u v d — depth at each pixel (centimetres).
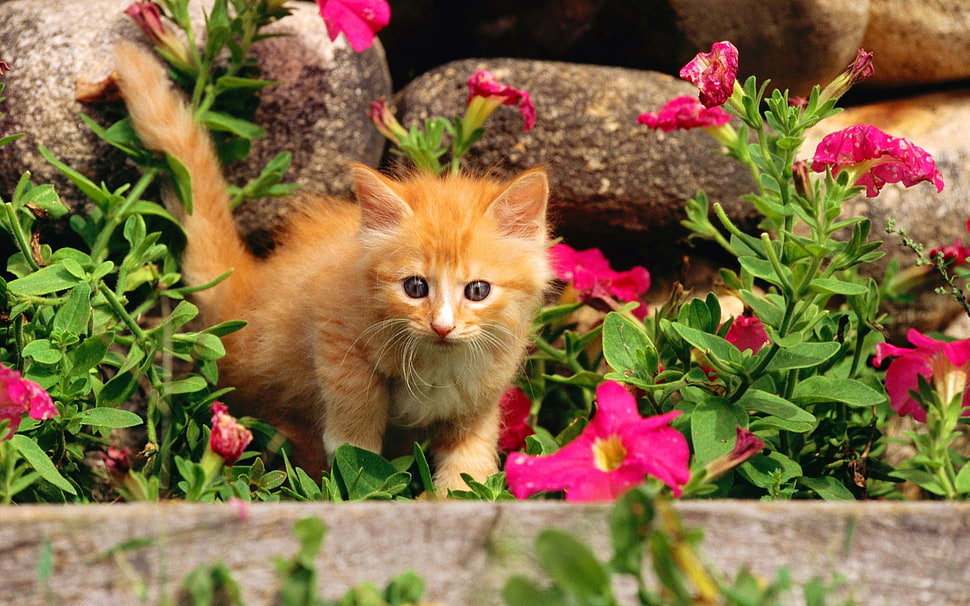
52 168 350
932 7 409
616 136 391
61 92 352
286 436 343
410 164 393
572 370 377
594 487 219
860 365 341
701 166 393
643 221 401
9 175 350
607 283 366
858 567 191
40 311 306
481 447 330
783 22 386
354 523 186
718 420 263
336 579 184
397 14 438
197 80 362
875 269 386
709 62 270
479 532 187
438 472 330
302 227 359
